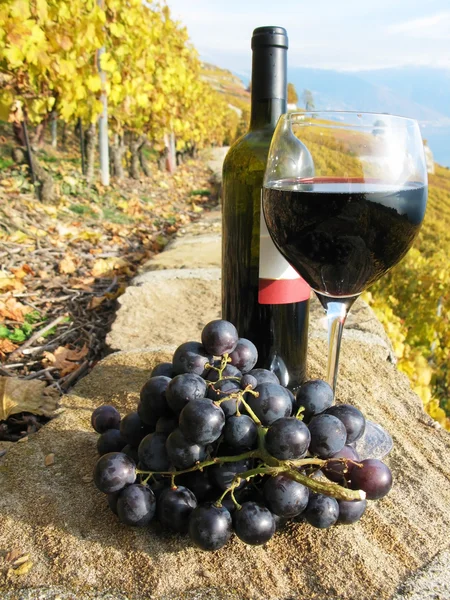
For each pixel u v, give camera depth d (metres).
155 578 0.27
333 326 0.32
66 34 1.27
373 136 0.29
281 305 0.39
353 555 0.28
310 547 0.28
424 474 0.35
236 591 0.26
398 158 0.29
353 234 0.27
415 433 0.40
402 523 0.30
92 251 1.19
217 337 0.29
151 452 0.27
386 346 0.54
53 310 0.82
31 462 0.36
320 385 0.29
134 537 0.29
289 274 0.38
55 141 2.39
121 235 1.41
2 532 0.30
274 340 0.39
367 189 0.27
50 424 0.41
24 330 0.73
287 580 0.27
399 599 0.25
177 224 1.71
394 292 1.24
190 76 3.02
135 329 0.60
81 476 0.34
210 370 0.30
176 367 0.30
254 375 0.30
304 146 0.30
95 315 0.81
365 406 0.43
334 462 0.27
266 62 0.37
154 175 2.73
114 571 0.27
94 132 1.82
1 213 1.22
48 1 1.23
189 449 0.26
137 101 2.01
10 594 0.26
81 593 0.26
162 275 0.78
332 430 0.26
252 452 0.26
